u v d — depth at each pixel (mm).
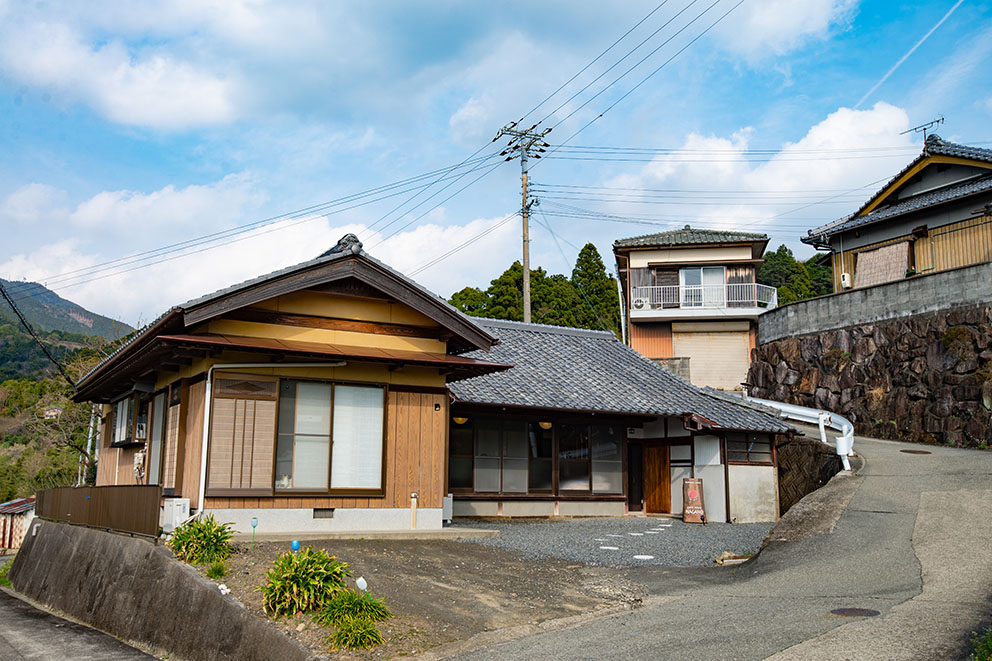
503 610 7992
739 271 33094
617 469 18703
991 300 21297
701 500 17500
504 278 37594
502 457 17062
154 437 13070
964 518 11406
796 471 20422
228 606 7441
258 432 10930
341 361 11414
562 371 19078
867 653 5910
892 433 22891
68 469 31703
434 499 12430
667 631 7031
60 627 10133
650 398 18531
